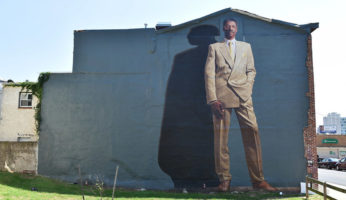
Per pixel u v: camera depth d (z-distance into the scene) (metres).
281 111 14.78
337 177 22.70
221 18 15.47
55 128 15.62
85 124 15.48
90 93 15.66
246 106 14.84
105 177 14.99
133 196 12.76
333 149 46.84
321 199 12.04
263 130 14.70
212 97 15.00
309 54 15.03
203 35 15.44
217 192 14.38
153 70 15.46
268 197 13.18
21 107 20.52
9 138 20.23
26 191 12.11
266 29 15.30
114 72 15.65
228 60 15.14
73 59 15.91
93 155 15.23
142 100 15.34
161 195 13.29
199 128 14.89
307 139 14.55
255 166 14.52
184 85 15.20
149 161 14.91
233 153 14.66
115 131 15.27
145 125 15.16
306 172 14.35
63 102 15.75
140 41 15.73
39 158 15.55
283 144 14.60
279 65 15.05
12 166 15.87
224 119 14.84
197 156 14.73
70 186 14.36
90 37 15.96
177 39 15.53
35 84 19.47
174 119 15.03
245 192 14.26
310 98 14.78
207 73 15.16
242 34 15.29
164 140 14.96
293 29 15.23
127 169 14.95
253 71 15.05
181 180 14.63
